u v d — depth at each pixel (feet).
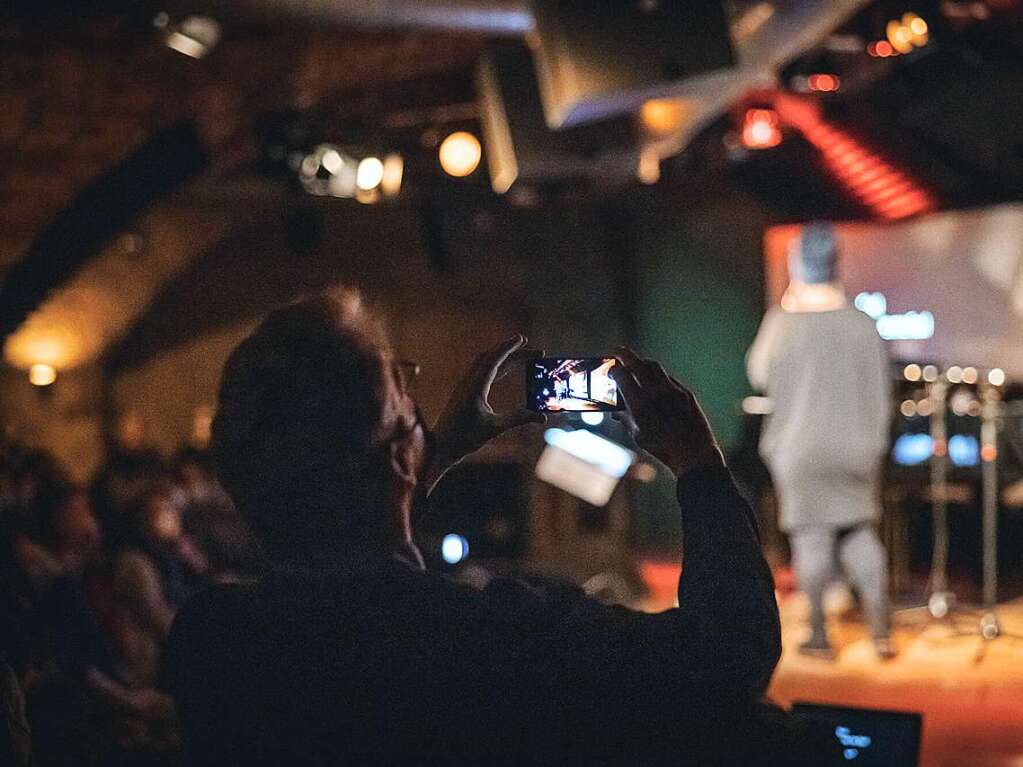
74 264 35.29
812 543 20.27
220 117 31.45
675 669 4.39
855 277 29.43
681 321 43.75
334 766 4.52
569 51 18.70
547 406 5.31
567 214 33.04
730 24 18.98
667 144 27.25
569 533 30.37
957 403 23.98
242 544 24.50
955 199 37.24
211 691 4.65
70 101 29.07
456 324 48.26
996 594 26.94
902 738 7.58
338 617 4.57
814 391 20.02
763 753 5.40
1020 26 28.30
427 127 36.09
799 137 39.86
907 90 36.86
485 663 4.46
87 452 45.57
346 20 23.08
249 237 47.57
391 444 4.76
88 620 14.98
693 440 4.76
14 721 8.17
